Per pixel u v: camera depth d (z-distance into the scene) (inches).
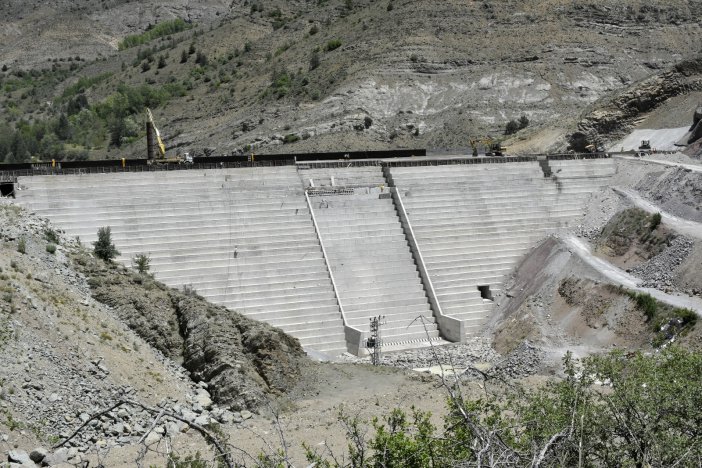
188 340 2057.1
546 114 5674.2
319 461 992.2
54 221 2556.6
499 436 881.5
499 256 3112.7
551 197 3346.5
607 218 3203.7
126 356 1886.1
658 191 3201.3
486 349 2687.0
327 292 2768.2
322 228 2928.2
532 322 2701.8
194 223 2746.1
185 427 1696.6
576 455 895.7
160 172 2800.2
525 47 6195.9
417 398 1988.2
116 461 1478.8
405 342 2770.7
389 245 2997.0
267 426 1784.0
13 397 1531.7
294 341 2230.6
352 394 2037.4
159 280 2588.6
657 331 2412.6
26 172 2640.3
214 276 2669.8
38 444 1473.9
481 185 3277.6
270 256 2778.1
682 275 2645.2
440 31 6466.5
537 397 1268.5
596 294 2689.5
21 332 1694.1
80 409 1608.0
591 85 5871.1
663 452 995.9
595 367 1455.5
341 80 6186.0
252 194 2898.6
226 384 1911.9
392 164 3213.6
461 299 2955.2
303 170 3073.3
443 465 973.8
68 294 2016.5
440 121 5684.1
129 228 2655.0
